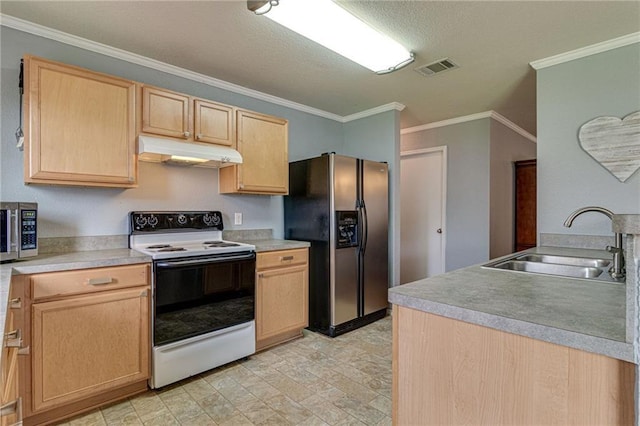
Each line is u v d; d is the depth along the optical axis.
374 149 3.88
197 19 2.06
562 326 0.84
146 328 2.06
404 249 4.82
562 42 2.33
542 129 2.61
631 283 0.73
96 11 1.97
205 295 2.31
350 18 2.00
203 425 1.79
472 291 1.19
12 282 1.59
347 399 2.03
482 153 3.97
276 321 2.79
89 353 1.85
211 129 2.64
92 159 2.09
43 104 1.93
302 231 3.32
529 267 1.99
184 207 2.79
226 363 2.45
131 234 2.45
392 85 3.13
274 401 2.01
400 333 1.17
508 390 0.93
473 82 3.06
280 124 3.13
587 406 0.80
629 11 1.97
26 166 1.89
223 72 2.84
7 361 1.01
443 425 1.06
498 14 2.01
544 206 2.59
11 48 2.06
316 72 2.84
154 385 2.07
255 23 2.11
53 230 2.19
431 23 2.10
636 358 0.71
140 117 2.29
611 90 2.31
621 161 2.27
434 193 4.50
